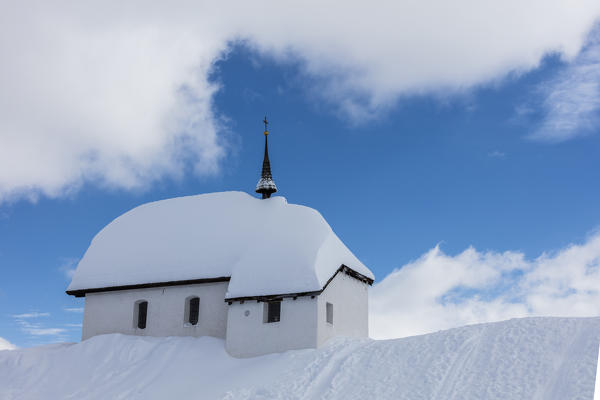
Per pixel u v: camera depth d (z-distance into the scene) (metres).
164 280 30.64
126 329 31.28
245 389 23.98
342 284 29.86
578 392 19.42
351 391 22.55
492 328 24.81
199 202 34.34
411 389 21.70
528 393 20.05
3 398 27.42
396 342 25.48
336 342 27.30
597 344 21.81
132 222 34.81
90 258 33.72
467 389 20.95
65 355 30.06
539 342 22.84
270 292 27.55
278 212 32.06
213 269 30.06
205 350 28.22
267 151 36.59
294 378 24.14
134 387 26.33
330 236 30.20
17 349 31.62
